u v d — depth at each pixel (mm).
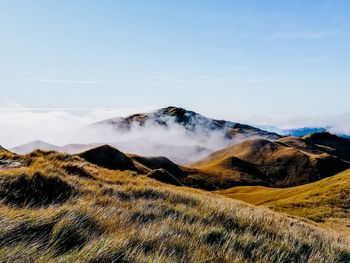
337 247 8023
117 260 4469
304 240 8094
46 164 16859
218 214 9344
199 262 5031
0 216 5367
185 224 7555
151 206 9734
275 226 9703
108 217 6855
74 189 11125
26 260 3979
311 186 82062
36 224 5387
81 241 5238
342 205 53031
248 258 5812
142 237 5668
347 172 84375
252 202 92062
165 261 4672
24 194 9461
